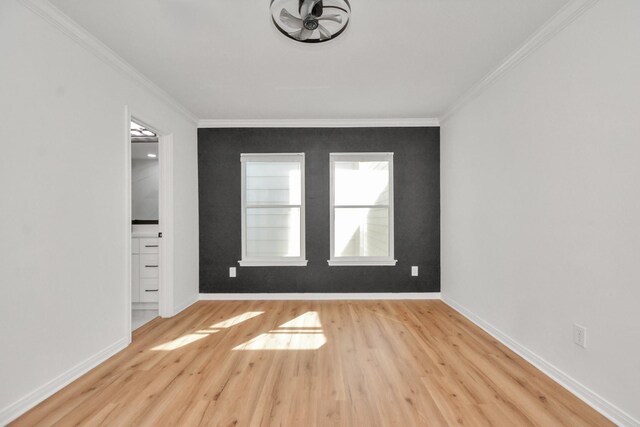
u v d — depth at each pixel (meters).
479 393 2.01
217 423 1.72
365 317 3.53
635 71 1.62
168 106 3.54
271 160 4.37
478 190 3.25
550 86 2.21
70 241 2.17
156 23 2.18
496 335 2.91
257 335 3.00
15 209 1.79
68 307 2.14
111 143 2.60
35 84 1.92
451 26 2.23
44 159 1.98
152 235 3.72
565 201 2.08
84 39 2.27
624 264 1.68
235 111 4.00
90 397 1.97
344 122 4.33
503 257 2.80
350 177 4.40
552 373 2.20
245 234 4.37
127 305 2.77
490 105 3.01
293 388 2.07
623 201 1.68
